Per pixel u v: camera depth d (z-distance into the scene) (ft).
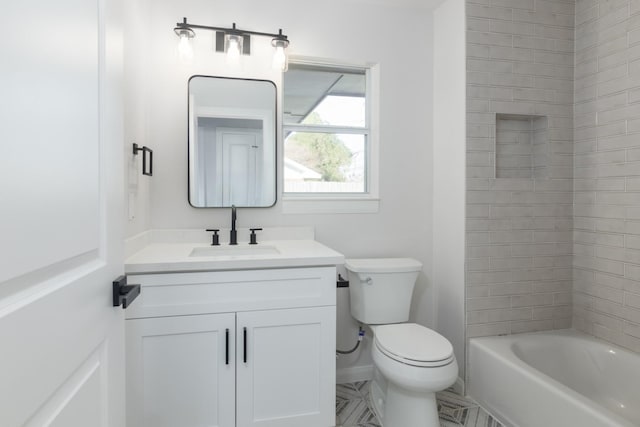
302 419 5.25
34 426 1.71
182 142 6.56
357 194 7.77
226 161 6.75
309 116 7.50
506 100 7.00
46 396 1.81
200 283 4.84
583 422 4.62
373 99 7.65
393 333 5.76
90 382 2.35
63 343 1.98
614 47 6.55
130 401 4.64
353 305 6.91
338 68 7.67
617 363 6.22
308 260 5.18
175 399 4.79
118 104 2.87
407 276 6.64
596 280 6.90
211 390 4.91
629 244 6.31
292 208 7.13
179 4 6.52
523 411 5.56
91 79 2.37
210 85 6.65
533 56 7.12
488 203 6.94
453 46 7.13
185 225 6.61
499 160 7.47
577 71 7.29
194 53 6.58
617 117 6.51
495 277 6.98
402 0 7.32
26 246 1.65
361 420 5.98
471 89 6.82
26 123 1.65
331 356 5.35
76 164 2.15
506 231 7.04
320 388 5.32
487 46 6.88
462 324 6.90
